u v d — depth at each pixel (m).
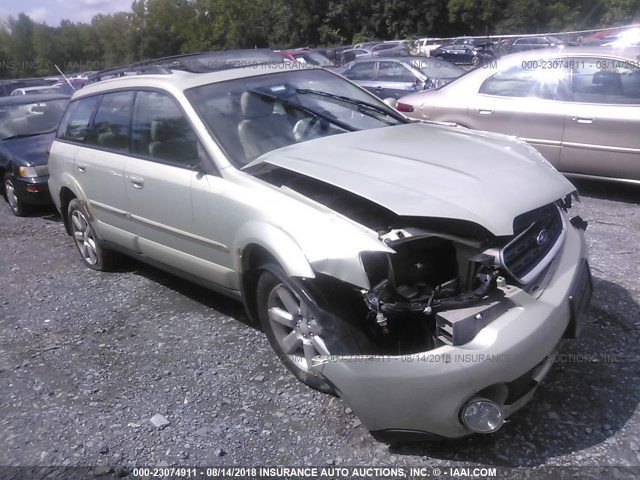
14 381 3.83
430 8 52.28
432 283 2.85
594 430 2.92
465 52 24.03
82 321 4.62
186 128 4.01
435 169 3.17
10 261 6.39
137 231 4.61
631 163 6.12
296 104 4.29
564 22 49.84
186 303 4.74
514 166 3.24
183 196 3.93
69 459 3.04
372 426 2.82
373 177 3.10
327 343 2.92
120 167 4.57
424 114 7.57
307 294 3.03
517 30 50.56
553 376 3.33
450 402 2.62
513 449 2.84
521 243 2.88
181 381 3.63
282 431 3.11
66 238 7.07
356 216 3.01
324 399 3.33
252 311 3.76
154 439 3.13
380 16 54.03
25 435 3.27
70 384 3.73
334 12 54.22
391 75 12.45
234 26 50.25
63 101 9.59
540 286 2.91
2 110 9.02
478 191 2.92
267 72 4.58
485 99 7.05
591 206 6.26
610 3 49.62
